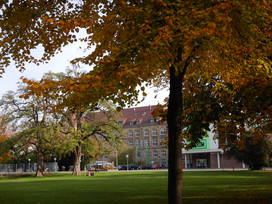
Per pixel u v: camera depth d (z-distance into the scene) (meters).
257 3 6.20
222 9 5.64
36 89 5.08
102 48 6.73
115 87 5.27
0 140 42.69
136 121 85.81
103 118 41.53
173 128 7.84
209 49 6.40
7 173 50.88
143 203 10.15
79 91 5.07
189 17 5.41
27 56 8.13
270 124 11.76
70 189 16.97
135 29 5.66
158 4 5.83
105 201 10.97
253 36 6.54
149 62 5.14
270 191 12.56
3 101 37.44
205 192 12.82
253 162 38.03
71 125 39.88
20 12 7.13
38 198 12.70
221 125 12.73
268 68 6.68
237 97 10.62
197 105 11.92
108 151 41.34
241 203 9.42
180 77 7.68
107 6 7.12
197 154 63.72
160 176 29.14
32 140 41.91
